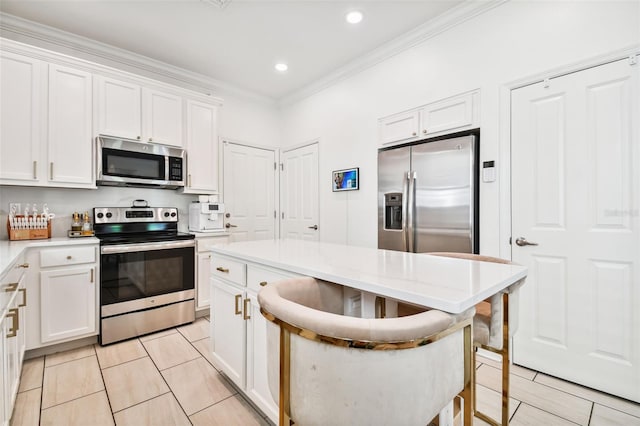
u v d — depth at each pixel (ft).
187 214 11.44
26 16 7.99
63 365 6.79
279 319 2.57
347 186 10.84
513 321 4.03
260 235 13.62
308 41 9.30
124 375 6.40
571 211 6.16
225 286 5.90
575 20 6.09
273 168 14.16
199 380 6.23
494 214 7.20
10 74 7.32
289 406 2.53
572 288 6.15
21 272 6.07
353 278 3.38
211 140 10.98
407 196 8.64
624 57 5.57
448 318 2.43
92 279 7.72
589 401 5.53
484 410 5.30
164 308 8.92
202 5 7.64
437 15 8.05
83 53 9.31
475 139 7.48
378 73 9.95
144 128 9.40
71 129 8.14
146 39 9.16
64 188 8.89
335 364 2.25
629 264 5.54
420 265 4.20
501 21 7.11
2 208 8.02
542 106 6.53
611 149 5.72
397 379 2.21
